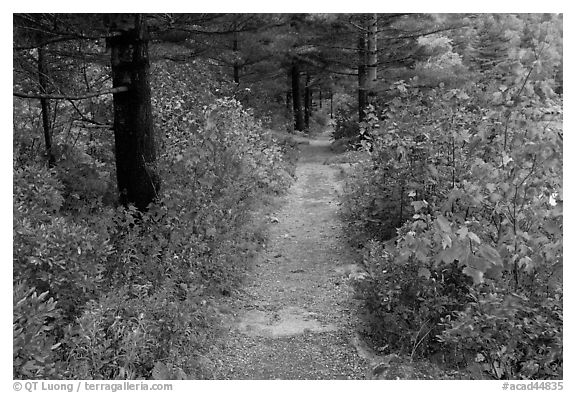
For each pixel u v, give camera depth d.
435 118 6.20
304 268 7.07
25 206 4.52
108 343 3.52
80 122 7.68
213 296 5.71
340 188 11.54
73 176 6.44
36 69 6.64
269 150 12.01
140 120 6.30
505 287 3.84
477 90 5.89
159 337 4.20
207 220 6.32
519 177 3.95
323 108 42.16
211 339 4.89
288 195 11.18
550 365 3.66
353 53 16.39
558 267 3.72
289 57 17.33
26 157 6.29
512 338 3.58
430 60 14.66
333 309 5.72
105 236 5.10
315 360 4.64
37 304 3.08
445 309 4.53
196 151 7.04
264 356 4.72
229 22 8.58
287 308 5.83
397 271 4.79
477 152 5.13
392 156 6.85
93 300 3.95
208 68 13.98
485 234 4.13
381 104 13.88
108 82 8.34
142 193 6.32
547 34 4.68
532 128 4.12
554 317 3.67
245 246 7.37
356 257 7.16
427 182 5.64
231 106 9.20
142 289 4.64
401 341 4.65
